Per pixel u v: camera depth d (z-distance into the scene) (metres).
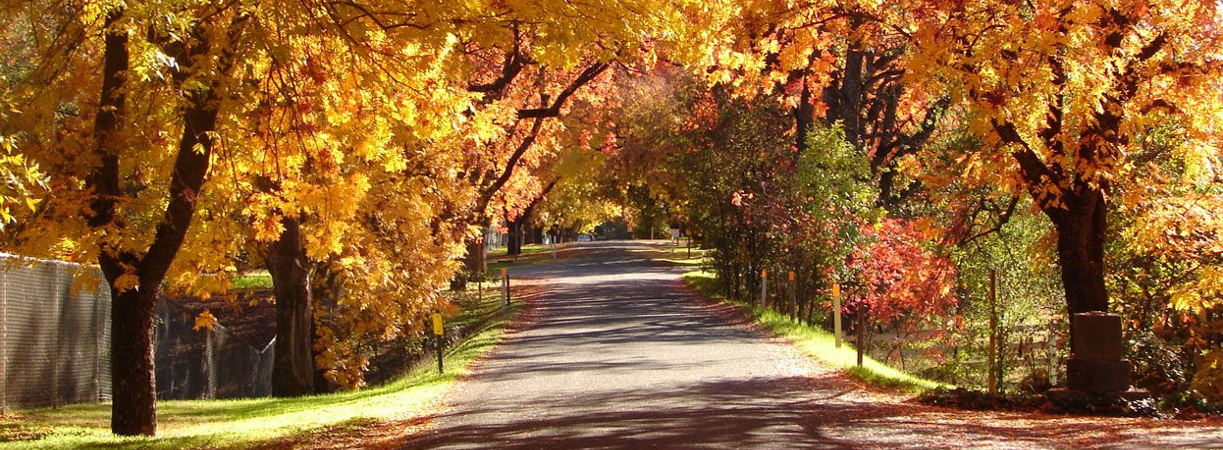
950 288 22.55
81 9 11.24
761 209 32.66
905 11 17.03
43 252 12.61
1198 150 15.84
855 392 15.21
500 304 40.53
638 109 44.91
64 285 17.59
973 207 21.16
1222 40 14.73
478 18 11.04
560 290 45.47
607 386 16.23
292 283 23.81
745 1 17.38
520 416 13.26
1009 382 21.33
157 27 10.15
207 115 12.48
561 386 16.50
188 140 12.72
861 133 39.75
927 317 23.61
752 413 12.83
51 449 11.49
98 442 12.10
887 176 39.41
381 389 19.88
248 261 25.62
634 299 38.75
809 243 29.30
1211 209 16.42
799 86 30.78
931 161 21.05
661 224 89.56
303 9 11.16
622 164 49.41
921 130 38.78
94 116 12.80
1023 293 21.06
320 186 13.41
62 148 12.29
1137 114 15.15
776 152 35.00
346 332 28.14
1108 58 14.13
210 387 25.03
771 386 15.91
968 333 22.23
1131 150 16.70
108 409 16.89
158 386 23.48
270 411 16.91
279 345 23.78
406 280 26.28
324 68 12.27
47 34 12.90
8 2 11.40
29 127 12.16
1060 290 21.14
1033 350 22.31
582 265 68.19
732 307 33.19
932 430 11.19
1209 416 13.48
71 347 17.86
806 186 29.70
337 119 12.63
